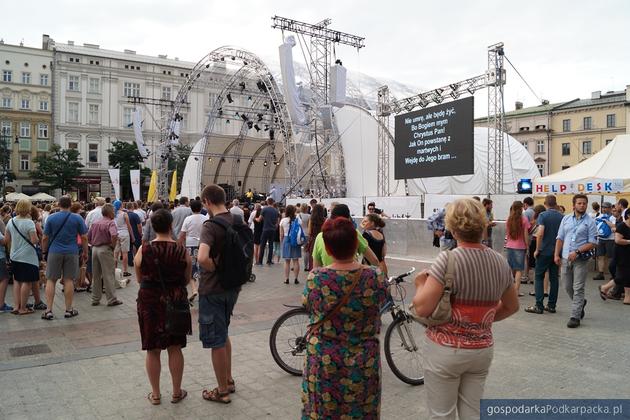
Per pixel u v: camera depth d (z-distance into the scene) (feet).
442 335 8.91
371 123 91.66
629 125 187.73
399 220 51.83
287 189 88.38
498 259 8.98
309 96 90.63
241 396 14.70
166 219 14.51
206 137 120.67
